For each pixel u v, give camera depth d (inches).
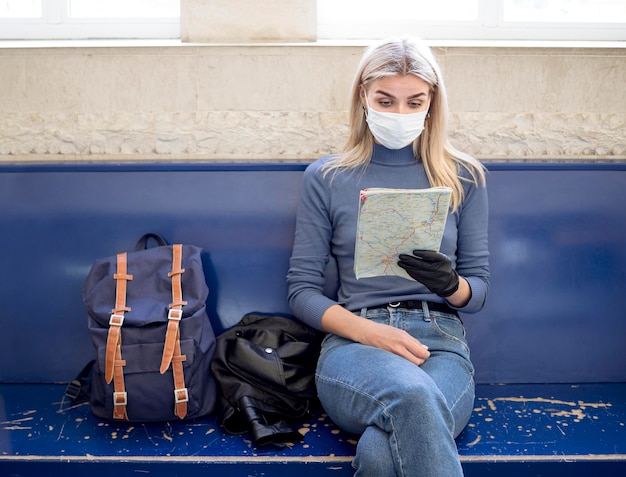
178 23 101.9
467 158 86.4
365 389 70.6
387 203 71.4
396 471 66.3
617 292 95.2
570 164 93.4
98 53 94.3
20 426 81.8
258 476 73.0
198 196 94.0
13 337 95.7
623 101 96.0
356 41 101.0
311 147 95.7
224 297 95.0
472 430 80.1
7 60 94.3
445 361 77.4
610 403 88.0
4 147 95.4
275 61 94.9
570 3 104.8
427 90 80.3
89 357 95.7
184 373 81.3
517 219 94.0
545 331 95.3
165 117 95.2
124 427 81.6
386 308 81.7
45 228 94.2
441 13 104.4
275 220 94.0
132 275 86.7
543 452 74.3
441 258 75.9
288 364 85.2
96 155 95.8
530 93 95.7
